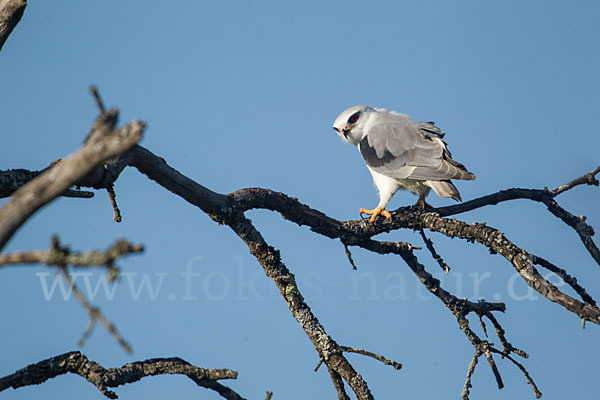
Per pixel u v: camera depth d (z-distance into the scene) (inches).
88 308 146.7
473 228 394.6
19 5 308.7
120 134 142.0
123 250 136.4
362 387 351.6
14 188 293.4
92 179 307.9
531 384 368.8
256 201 377.1
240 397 289.3
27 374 264.5
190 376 280.5
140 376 277.4
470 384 372.2
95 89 143.9
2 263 138.6
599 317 359.9
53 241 138.6
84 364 272.5
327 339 362.3
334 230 399.2
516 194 450.9
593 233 456.1
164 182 347.6
